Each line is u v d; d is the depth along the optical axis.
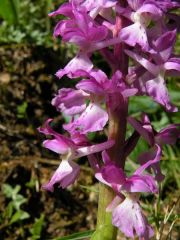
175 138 0.11
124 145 0.11
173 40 0.10
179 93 0.18
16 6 0.21
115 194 0.11
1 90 0.18
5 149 0.17
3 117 0.18
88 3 0.10
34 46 0.20
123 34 0.10
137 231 0.10
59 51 0.20
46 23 0.21
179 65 0.10
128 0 0.10
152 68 0.10
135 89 0.10
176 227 0.15
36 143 0.18
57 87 0.19
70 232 0.16
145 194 0.16
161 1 0.10
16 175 0.17
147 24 0.10
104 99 0.10
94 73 0.10
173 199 0.16
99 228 0.11
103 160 0.10
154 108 0.18
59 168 0.11
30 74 0.19
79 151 0.11
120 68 0.11
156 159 0.10
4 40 0.20
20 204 0.16
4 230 0.15
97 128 0.10
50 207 0.16
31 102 0.18
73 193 0.17
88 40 0.10
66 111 0.11
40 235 0.16
